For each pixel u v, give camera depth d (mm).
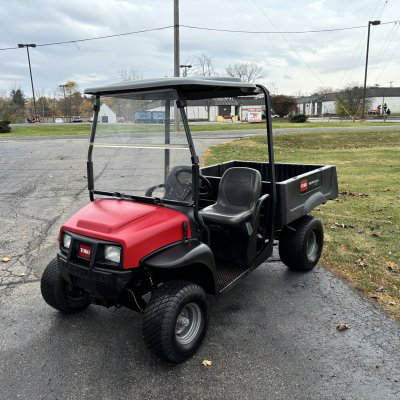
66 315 3531
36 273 4383
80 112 67875
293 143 17688
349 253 4828
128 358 2939
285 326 3322
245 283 4125
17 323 3412
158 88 2855
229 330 3271
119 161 3354
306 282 4125
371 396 2537
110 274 2668
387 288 3943
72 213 6664
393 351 2986
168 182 3178
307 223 4230
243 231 3582
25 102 66500
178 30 20359
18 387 2646
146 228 2795
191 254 2777
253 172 3828
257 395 2561
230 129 23547
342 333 3213
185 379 2711
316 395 2551
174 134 3004
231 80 3193
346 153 14750
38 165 11977
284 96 45281
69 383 2680
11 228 5883
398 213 6566
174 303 2707
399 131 22078
